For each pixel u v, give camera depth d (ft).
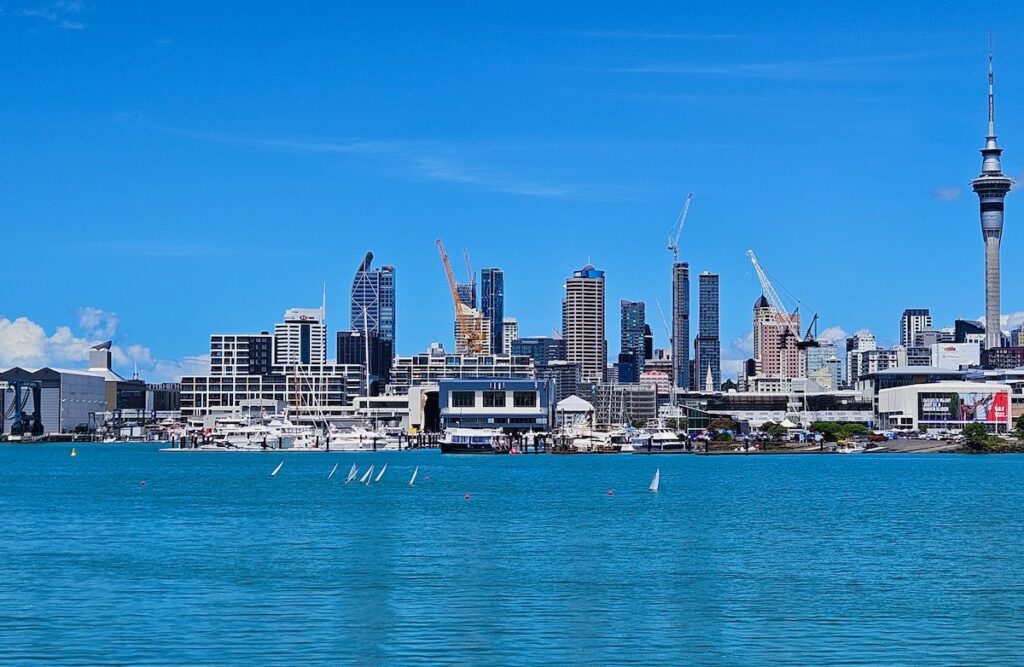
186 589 379.14
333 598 364.79
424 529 556.10
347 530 551.18
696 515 635.66
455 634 316.81
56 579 397.19
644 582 395.55
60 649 298.76
